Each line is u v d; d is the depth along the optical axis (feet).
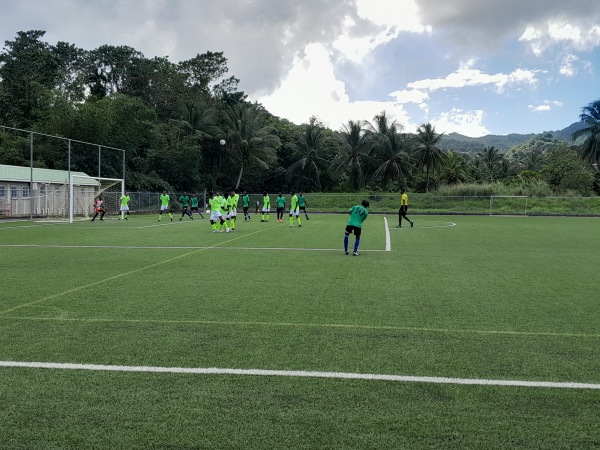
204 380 13.92
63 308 22.91
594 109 202.90
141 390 13.19
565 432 11.01
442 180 221.05
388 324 20.31
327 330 19.34
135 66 193.98
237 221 98.68
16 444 10.42
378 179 221.87
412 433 10.91
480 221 106.52
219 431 10.98
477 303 24.48
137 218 110.93
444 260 40.73
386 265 37.63
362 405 12.34
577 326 20.15
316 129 221.46
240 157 201.05
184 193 150.61
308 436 10.76
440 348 17.08
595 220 114.01
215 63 211.82
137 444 10.42
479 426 11.26
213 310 22.65
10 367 14.92
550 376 14.40
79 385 13.52
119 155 144.46
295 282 30.19
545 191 161.99
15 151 124.36
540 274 33.86
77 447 10.30
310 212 154.71
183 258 41.16
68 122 132.98
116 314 21.80
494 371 14.80
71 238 58.90
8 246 50.03
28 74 161.38
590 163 206.80
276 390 13.24
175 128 178.40
